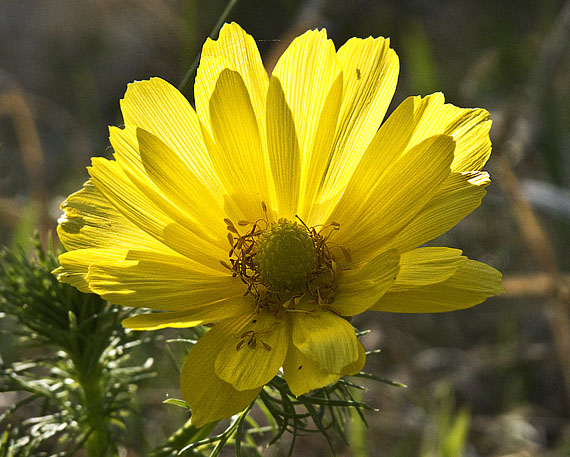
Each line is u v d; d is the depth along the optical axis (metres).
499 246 0.34
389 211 0.18
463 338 0.32
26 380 0.21
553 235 0.34
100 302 0.20
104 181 0.18
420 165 0.18
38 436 0.20
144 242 0.18
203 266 0.18
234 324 0.18
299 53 0.18
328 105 0.18
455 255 0.17
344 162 0.19
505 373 0.31
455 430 0.25
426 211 0.18
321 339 0.17
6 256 0.20
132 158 0.18
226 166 0.19
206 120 0.18
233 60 0.19
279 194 0.19
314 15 0.34
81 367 0.20
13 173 0.36
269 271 0.19
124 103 0.18
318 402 0.18
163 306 0.18
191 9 0.36
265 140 0.19
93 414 0.20
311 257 0.19
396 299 0.17
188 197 0.18
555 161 0.34
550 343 0.31
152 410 0.27
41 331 0.20
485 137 0.18
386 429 0.28
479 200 0.18
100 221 0.18
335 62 0.18
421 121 0.18
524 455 0.27
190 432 0.20
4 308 0.20
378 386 0.29
